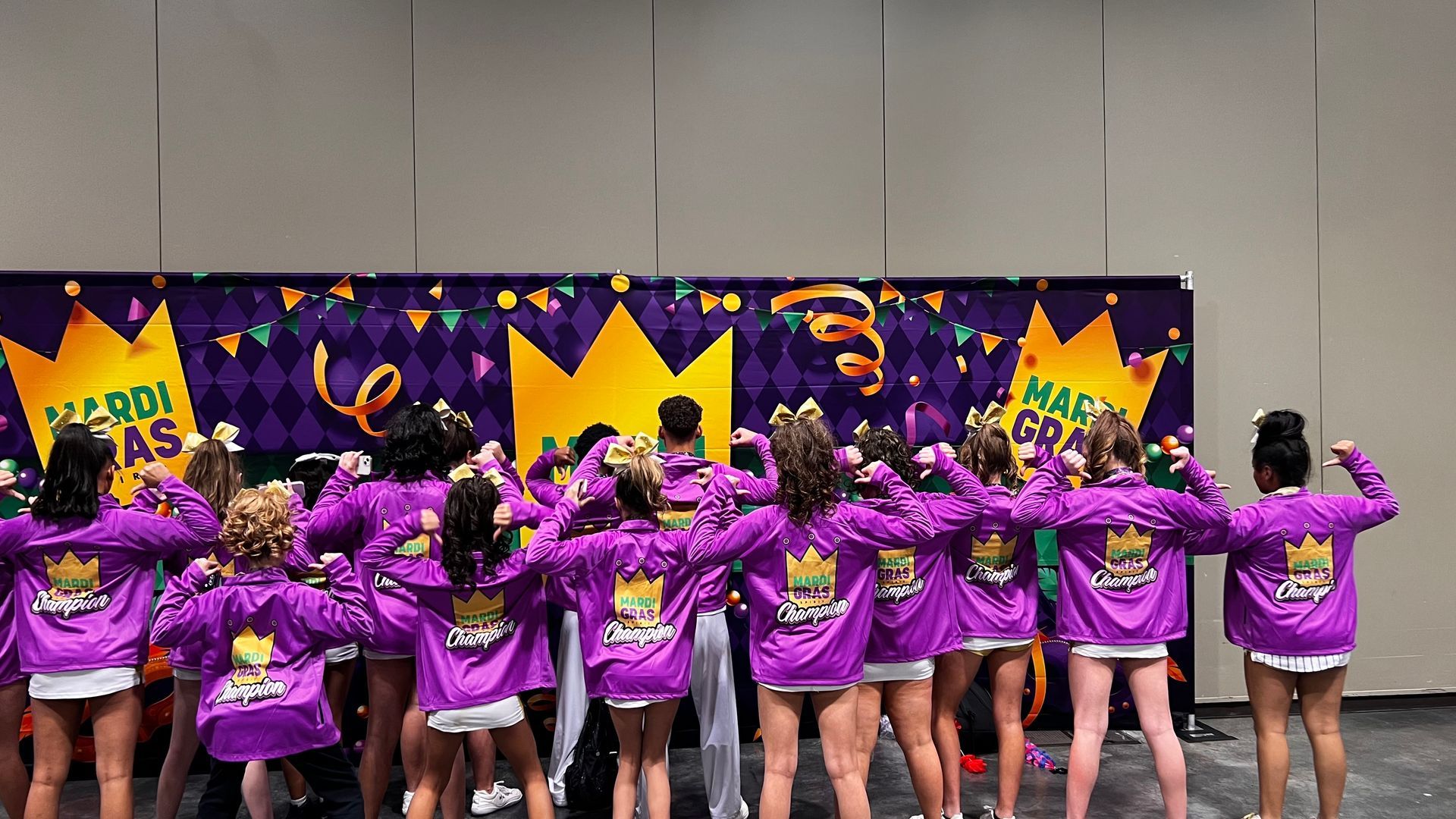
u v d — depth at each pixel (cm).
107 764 297
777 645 288
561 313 421
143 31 442
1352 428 506
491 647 285
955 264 490
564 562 286
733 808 340
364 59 456
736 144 478
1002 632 336
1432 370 511
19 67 433
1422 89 515
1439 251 514
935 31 490
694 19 476
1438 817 347
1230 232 502
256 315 404
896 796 367
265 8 449
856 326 436
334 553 309
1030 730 441
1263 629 322
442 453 335
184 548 304
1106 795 369
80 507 295
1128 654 318
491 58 464
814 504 286
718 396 430
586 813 354
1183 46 502
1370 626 505
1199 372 499
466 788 385
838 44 485
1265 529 320
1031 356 443
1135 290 448
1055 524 320
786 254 480
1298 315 505
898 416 438
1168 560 323
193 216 445
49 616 294
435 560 288
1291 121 507
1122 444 332
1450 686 508
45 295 390
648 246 473
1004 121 493
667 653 296
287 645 271
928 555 313
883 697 327
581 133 469
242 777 266
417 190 459
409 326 413
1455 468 511
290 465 411
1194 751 420
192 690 309
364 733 404
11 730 308
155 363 397
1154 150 500
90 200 438
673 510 341
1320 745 325
